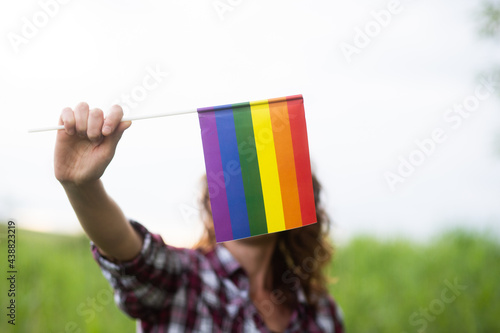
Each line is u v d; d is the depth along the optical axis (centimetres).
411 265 416
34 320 286
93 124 106
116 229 117
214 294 140
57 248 362
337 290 369
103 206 114
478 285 381
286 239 164
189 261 143
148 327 137
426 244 459
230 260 146
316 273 170
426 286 384
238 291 142
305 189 133
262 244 152
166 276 131
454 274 400
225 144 129
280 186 131
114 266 123
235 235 128
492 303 362
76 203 112
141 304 131
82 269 346
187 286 138
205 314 136
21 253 327
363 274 394
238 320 138
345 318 347
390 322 347
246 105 132
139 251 125
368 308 358
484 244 455
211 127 129
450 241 462
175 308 134
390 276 398
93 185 111
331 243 184
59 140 109
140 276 125
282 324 154
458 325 348
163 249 132
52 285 315
